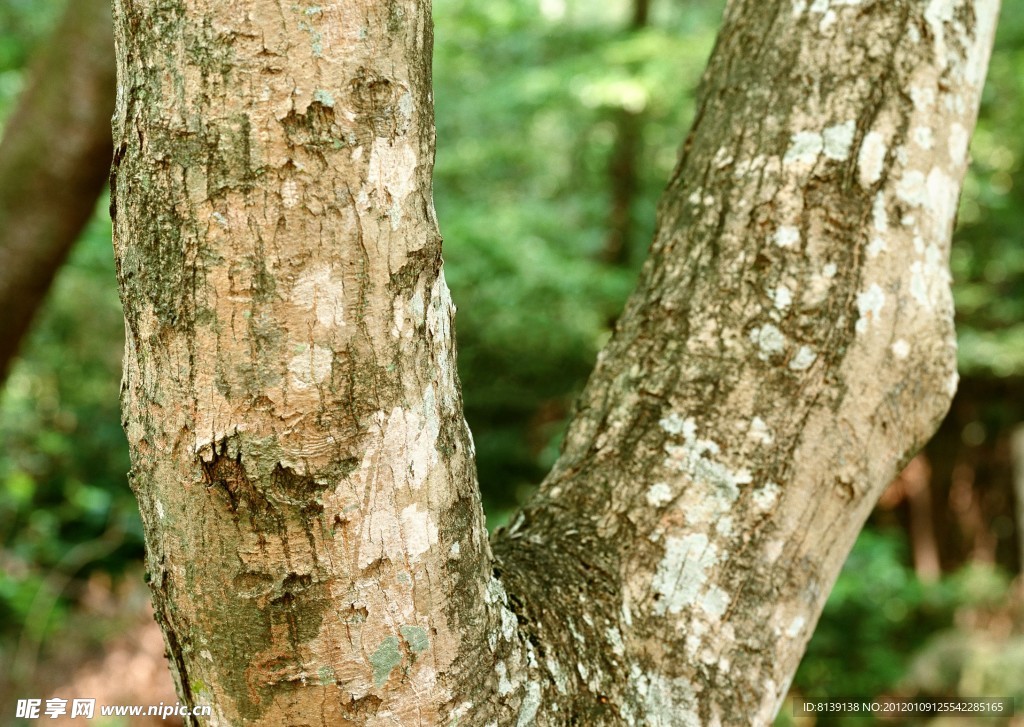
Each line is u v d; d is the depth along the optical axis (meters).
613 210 6.35
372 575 0.84
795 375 1.03
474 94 5.74
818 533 1.03
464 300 4.97
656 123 6.16
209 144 0.80
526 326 5.20
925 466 7.30
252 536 0.82
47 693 3.33
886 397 1.03
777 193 1.06
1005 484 7.07
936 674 4.54
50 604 3.44
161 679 3.64
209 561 0.83
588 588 1.00
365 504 0.83
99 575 4.19
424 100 0.84
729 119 1.11
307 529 0.82
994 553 7.04
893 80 1.06
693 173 1.12
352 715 0.86
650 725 0.97
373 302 0.82
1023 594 5.32
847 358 1.03
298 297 0.80
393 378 0.83
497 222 5.00
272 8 0.79
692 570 1.01
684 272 1.08
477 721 0.89
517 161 6.10
